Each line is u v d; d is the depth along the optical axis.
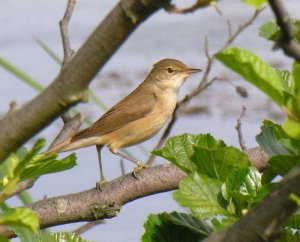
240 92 12.67
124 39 4.39
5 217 4.65
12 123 4.58
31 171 5.77
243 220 4.91
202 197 6.21
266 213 4.86
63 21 9.17
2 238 5.07
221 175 6.56
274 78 4.66
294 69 4.92
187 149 6.93
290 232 6.05
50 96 4.50
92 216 8.93
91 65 4.43
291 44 4.29
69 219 8.92
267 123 6.98
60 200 8.93
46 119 4.56
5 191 5.03
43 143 4.77
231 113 23.02
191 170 6.78
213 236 4.95
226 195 6.20
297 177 4.81
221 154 6.48
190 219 6.59
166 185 9.14
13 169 5.00
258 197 6.11
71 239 6.71
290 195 4.62
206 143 6.96
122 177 9.20
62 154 16.03
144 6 4.26
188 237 6.60
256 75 4.57
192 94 11.98
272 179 6.71
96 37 4.39
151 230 6.61
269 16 28.11
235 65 4.54
